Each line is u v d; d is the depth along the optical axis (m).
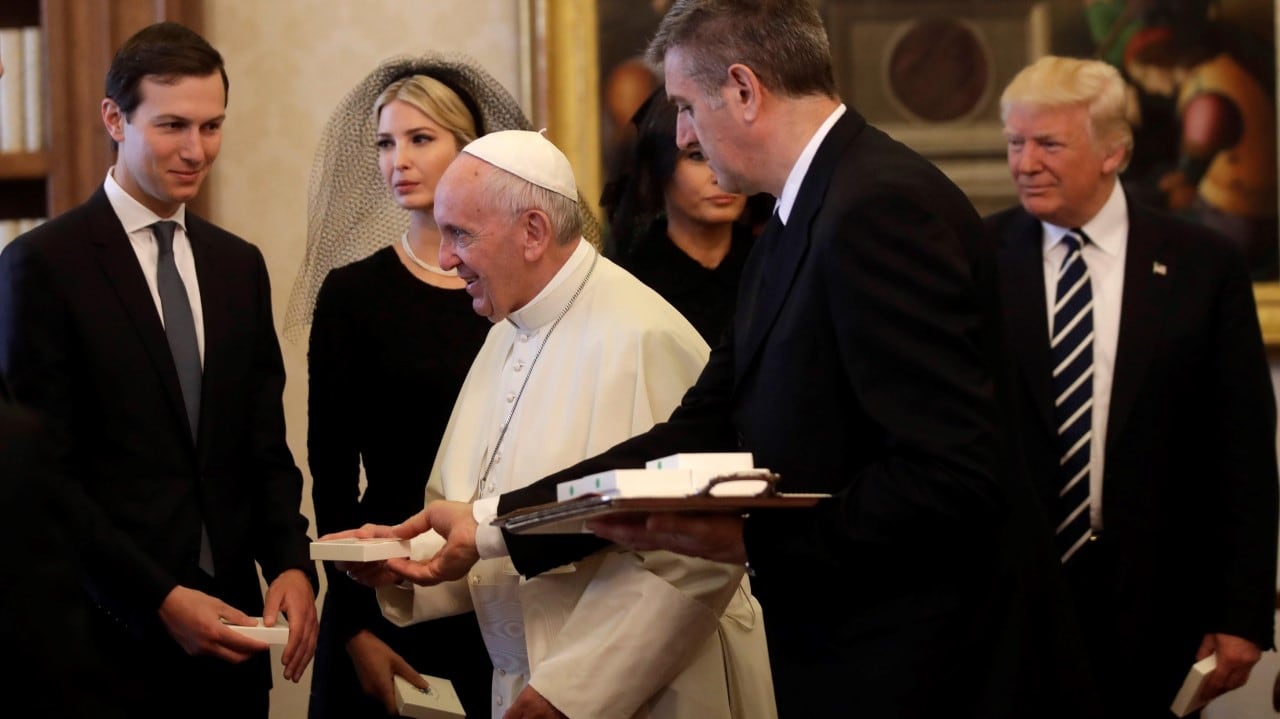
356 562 2.76
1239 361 3.53
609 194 3.84
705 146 2.39
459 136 3.51
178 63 3.21
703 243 3.58
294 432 4.56
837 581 2.16
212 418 3.26
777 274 2.29
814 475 2.21
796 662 2.26
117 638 3.11
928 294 2.12
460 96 3.55
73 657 1.63
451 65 3.67
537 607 2.72
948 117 4.52
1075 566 3.45
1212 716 4.44
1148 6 4.48
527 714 2.59
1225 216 4.46
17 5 4.38
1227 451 3.52
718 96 2.35
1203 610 3.54
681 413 2.60
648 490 2.05
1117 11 4.49
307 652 3.22
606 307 2.84
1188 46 4.48
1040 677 2.21
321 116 4.62
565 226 2.85
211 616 3.01
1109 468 3.44
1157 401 3.47
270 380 3.47
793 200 2.33
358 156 3.77
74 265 3.16
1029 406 3.52
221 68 3.31
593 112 4.49
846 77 4.52
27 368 3.08
